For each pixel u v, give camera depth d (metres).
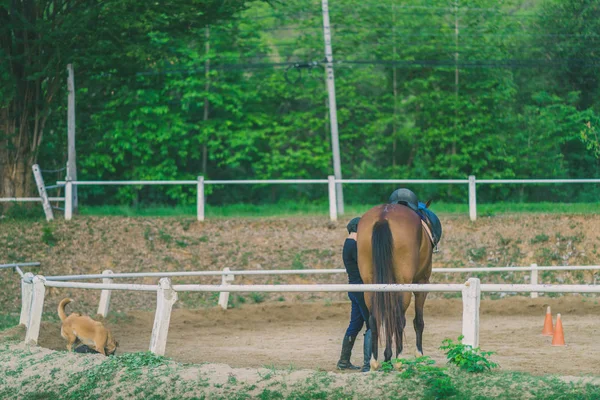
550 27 38.22
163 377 8.27
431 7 37.19
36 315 10.95
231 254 20.77
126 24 22.30
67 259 19.98
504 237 21.34
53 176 26.89
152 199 37.59
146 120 34.59
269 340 13.57
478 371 7.59
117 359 8.91
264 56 37.22
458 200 36.88
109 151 35.75
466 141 36.53
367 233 8.83
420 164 36.41
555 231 21.45
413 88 36.84
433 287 7.98
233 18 24.50
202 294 19.19
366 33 37.22
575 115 36.09
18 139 23.89
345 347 10.13
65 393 8.35
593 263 20.42
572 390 6.94
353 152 37.91
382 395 7.30
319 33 37.44
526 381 7.25
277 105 37.50
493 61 35.81
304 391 7.54
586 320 16.22
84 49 23.31
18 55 22.95
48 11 23.55
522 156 36.59
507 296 19.47
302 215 23.88
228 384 7.94
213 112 36.94
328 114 36.22
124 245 20.75
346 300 19.16
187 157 37.62
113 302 18.33
